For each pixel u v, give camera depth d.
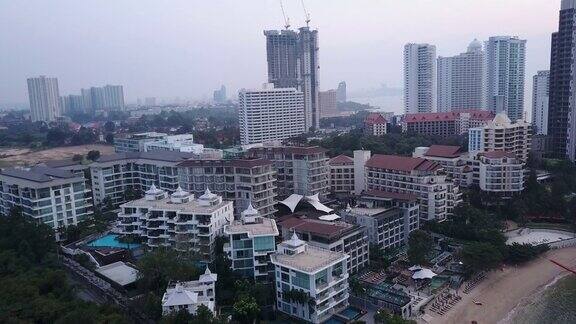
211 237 154.75
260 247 138.75
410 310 128.62
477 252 150.50
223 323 107.94
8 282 129.88
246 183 190.00
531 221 199.38
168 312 112.94
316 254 130.12
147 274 133.00
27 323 109.56
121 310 123.00
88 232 187.62
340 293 128.25
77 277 154.25
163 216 164.88
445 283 148.00
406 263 159.38
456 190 199.25
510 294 144.50
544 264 164.12
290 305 124.69
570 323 129.12
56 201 189.62
